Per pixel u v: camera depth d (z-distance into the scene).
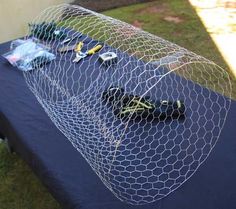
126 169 0.78
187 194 0.71
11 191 1.18
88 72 1.12
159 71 0.98
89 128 0.89
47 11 1.63
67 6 1.47
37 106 1.01
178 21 2.32
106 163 0.79
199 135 0.85
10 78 1.14
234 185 0.73
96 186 0.75
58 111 0.96
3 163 1.28
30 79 1.13
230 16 2.34
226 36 2.07
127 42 1.12
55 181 0.77
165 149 0.82
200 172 0.76
